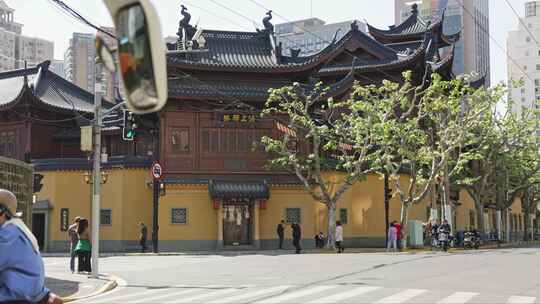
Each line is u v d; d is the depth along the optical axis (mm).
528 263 25906
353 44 53469
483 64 134375
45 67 52156
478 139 43156
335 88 44844
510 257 29922
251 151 43438
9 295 4863
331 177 44594
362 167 46031
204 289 18562
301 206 43688
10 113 48031
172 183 42031
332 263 27078
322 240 42062
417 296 15523
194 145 42812
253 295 16500
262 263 28250
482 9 135375
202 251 41156
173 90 41812
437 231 43406
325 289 17422
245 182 42750
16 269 4906
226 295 16781
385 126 37562
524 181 57000
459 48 127875
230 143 43344
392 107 39375
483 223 54188
